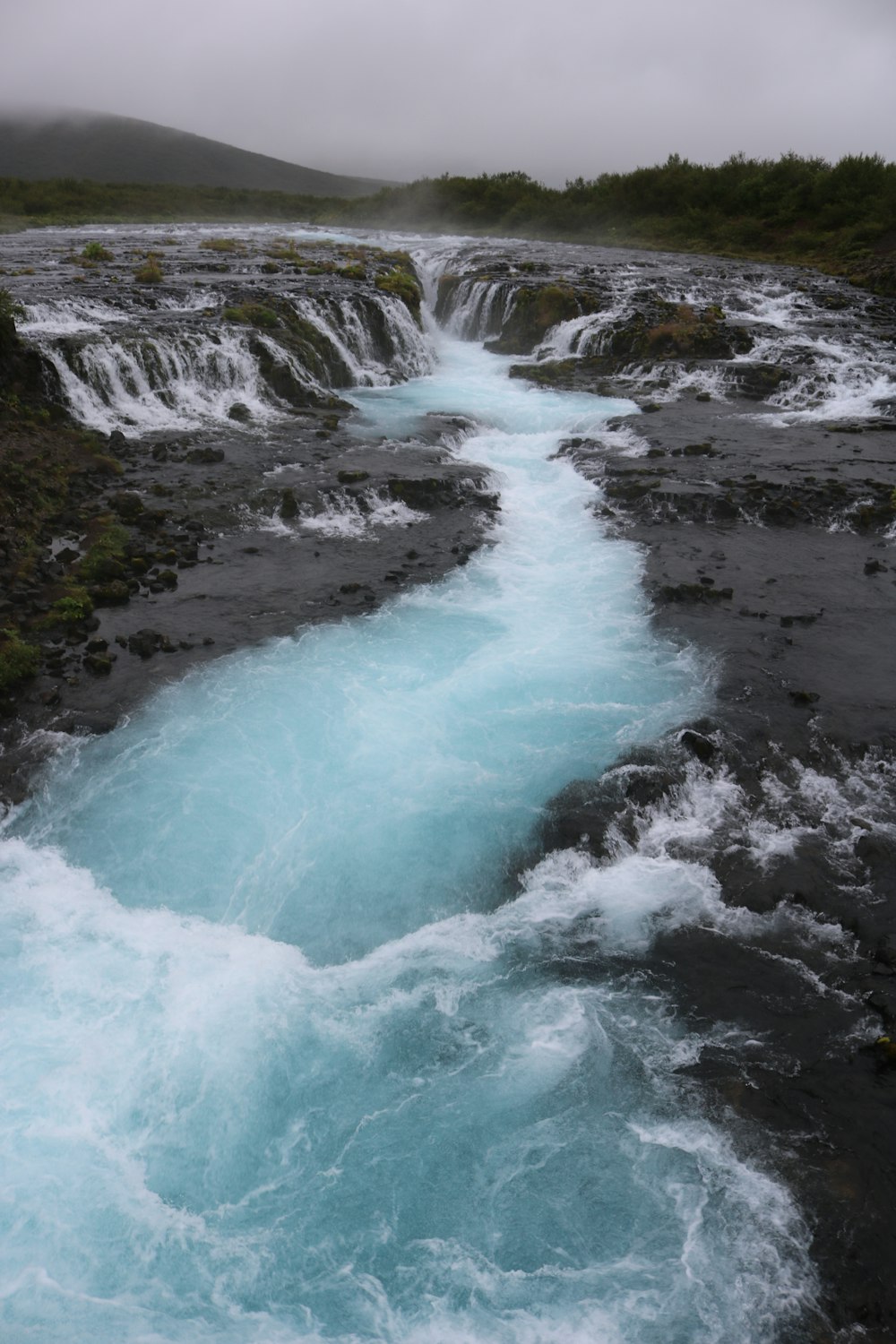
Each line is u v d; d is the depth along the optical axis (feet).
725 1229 22.68
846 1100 25.68
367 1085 26.66
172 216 290.97
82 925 31.94
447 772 39.27
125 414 78.43
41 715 41.75
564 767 39.27
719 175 224.12
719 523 64.44
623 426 85.46
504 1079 26.76
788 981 29.63
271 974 30.40
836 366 97.96
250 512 63.21
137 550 56.39
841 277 158.30
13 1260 22.11
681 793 37.83
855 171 195.62
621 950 31.09
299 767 39.47
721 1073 26.66
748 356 104.78
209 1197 23.80
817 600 53.88
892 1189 23.39
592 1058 27.27
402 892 33.86
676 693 44.39
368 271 135.85
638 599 53.83
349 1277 22.08
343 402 89.51
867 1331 20.66
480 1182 24.08
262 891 33.76
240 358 87.51
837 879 33.55
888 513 64.44
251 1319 21.18
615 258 173.06
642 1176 24.03
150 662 45.85
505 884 34.22
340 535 61.67
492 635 49.93
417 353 111.45
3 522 56.65
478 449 81.00
